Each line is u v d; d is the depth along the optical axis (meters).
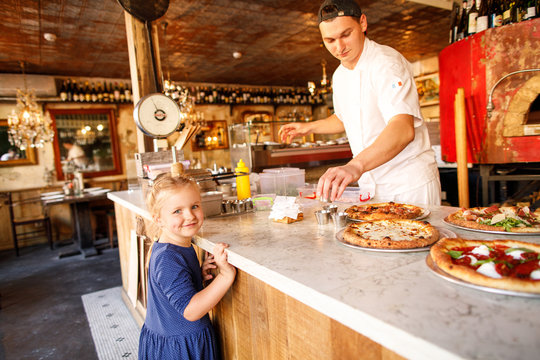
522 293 0.59
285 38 4.93
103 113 6.34
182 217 1.15
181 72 6.54
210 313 1.48
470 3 2.91
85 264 4.38
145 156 2.36
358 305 0.63
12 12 3.52
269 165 3.46
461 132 2.46
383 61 1.58
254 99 7.93
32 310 3.05
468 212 1.16
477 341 0.49
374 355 0.67
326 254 0.94
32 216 5.34
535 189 2.79
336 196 1.14
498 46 2.31
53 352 2.34
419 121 1.53
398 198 1.70
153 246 1.26
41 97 5.73
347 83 1.80
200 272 1.28
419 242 0.90
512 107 2.30
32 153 5.80
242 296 1.18
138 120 1.82
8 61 5.00
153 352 1.24
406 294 0.66
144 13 2.68
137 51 2.83
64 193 5.25
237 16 4.03
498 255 0.73
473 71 2.47
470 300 0.61
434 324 0.54
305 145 3.82
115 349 2.31
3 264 4.63
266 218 1.50
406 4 4.09
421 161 1.69
